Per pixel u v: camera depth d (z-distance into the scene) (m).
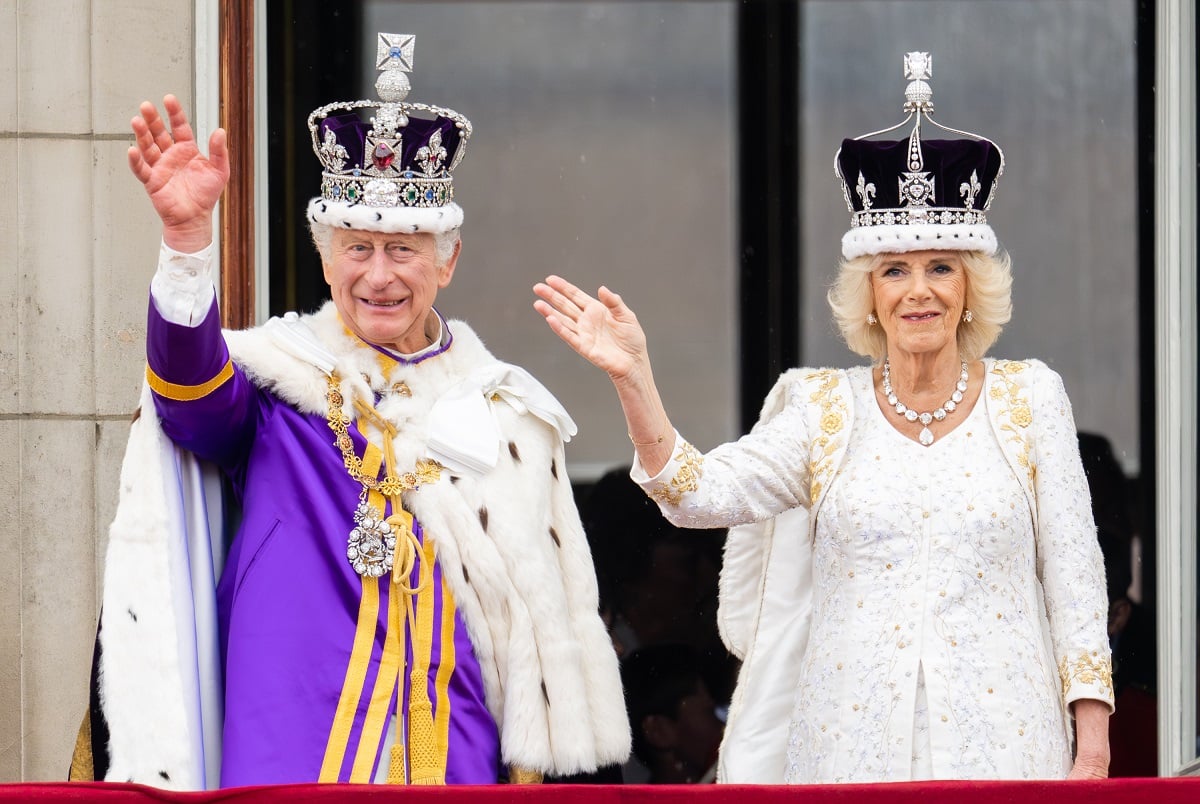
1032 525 12.15
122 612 11.81
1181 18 16.84
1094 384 17.42
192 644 11.91
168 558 11.90
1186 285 16.73
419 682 12.02
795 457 12.64
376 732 11.84
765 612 13.54
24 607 15.21
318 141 12.74
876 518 12.07
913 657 11.82
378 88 12.58
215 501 12.56
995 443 12.26
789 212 18.08
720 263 18.17
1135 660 16.92
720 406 18.20
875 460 12.32
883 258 12.52
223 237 15.47
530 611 12.46
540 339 18.19
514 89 18.11
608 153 18.17
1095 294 17.48
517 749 12.27
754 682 13.49
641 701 17.73
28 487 15.22
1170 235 16.83
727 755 13.45
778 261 18.09
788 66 18.00
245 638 11.88
